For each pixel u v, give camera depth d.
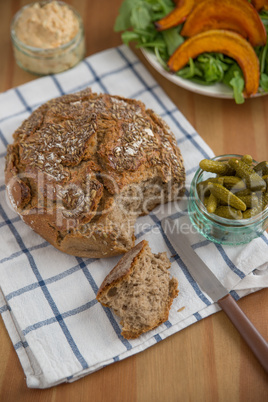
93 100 0.61
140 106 0.61
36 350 0.54
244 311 0.56
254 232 0.58
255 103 0.69
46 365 0.53
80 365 0.53
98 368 0.54
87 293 0.57
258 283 0.57
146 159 0.57
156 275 0.55
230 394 0.52
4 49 0.74
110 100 0.61
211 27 0.67
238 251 0.59
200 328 0.56
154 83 0.70
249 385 0.53
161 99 0.69
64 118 0.59
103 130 0.58
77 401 0.53
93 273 0.58
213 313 0.56
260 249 0.58
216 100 0.70
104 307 0.56
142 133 0.58
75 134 0.57
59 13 0.70
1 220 0.61
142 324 0.54
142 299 0.54
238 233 0.57
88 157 0.56
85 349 0.54
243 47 0.65
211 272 0.57
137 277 0.54
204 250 0.59
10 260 0.59
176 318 0.55
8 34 0.75
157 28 0.67
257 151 0.66
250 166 0.56
